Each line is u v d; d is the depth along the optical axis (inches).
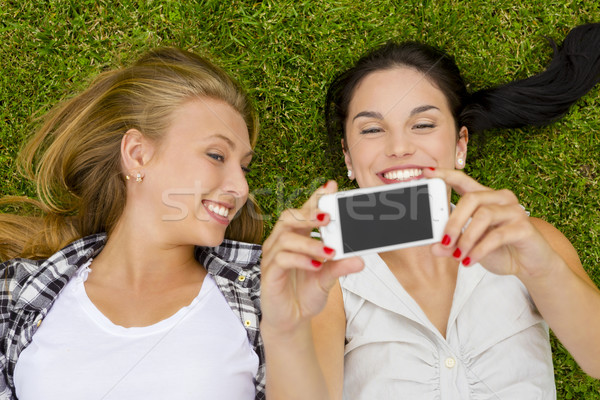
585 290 43.7
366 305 57.5
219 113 58.1
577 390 72.2
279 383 42.6
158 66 60.9
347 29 75.2
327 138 74.0
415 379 53.7
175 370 52.9
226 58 75.9
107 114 59.9
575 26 73.5
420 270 58.0
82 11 75.3
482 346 53.5
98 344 53.1
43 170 64.4
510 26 74.9
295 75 75.8
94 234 61.5
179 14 75.2
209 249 63.7
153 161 56.6
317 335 53.1
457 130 63.1
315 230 65.5
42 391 51.9
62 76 75.2
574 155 74.7
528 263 39.1
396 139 57.3
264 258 37.6
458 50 74.9
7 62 74.9
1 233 65.6
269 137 76.2
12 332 56.8
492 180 75.4
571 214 74.3
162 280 58.7
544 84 70.9
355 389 56.4
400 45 63.1
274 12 75.1
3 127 75.0
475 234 35.0
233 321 57.9
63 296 56.8
